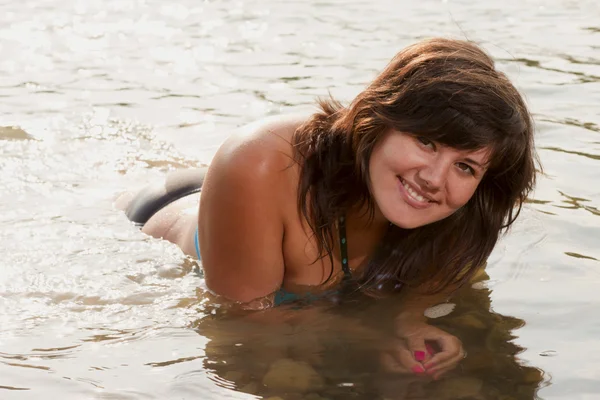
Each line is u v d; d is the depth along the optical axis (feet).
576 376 7.67
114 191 12.66
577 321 8.75
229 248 8.96
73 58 20.22
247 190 8.75
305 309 9.22
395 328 8.76
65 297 9.52
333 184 8.89
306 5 25.58
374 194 8.53
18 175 13.14
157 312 9.15
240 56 20.11
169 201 11.70
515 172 8.64
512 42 20.53
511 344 8.33
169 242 11.05
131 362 8.04
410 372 7.85
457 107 7.73
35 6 25.95
